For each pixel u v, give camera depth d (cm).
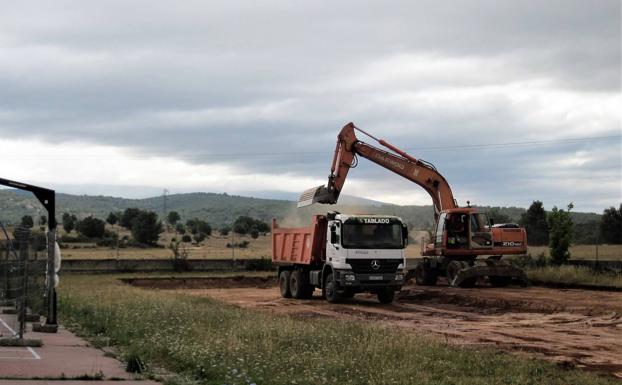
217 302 2919
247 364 1327
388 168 3919
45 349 1546
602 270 4094
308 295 3519
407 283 4291
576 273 3928
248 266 5434
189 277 4812
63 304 2470
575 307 2716
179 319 2000
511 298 3062
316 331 1778
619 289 3547
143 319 1981
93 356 1459
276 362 1348
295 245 3553
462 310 2900
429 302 3300
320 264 3394
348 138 3853
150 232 10538
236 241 11900
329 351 1503
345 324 1978
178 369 1342
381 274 3131
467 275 3694
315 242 3356
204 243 11331
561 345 1869
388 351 1507
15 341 1578
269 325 1834
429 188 3975
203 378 1258
